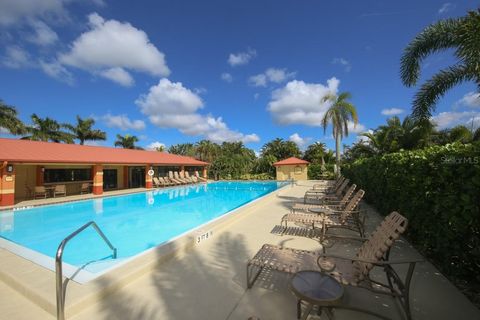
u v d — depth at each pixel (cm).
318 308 296
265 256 376
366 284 291
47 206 1400
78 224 1066
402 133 1652
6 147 1558
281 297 335
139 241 820
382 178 804
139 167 2536
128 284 377
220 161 3631
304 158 4938
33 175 1780
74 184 1975
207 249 534
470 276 357
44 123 3334
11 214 1230
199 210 1393
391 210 715
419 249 510
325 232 621
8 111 2562
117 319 295
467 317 289
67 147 1983
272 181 3133
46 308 316
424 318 288
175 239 544
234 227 718
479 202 319
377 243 337
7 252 493
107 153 2150
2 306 329
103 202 1628
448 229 373
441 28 674
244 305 319
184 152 5303
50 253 705
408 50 724
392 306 313
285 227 711
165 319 294
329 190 1455
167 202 1661
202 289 360
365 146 2033
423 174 449
